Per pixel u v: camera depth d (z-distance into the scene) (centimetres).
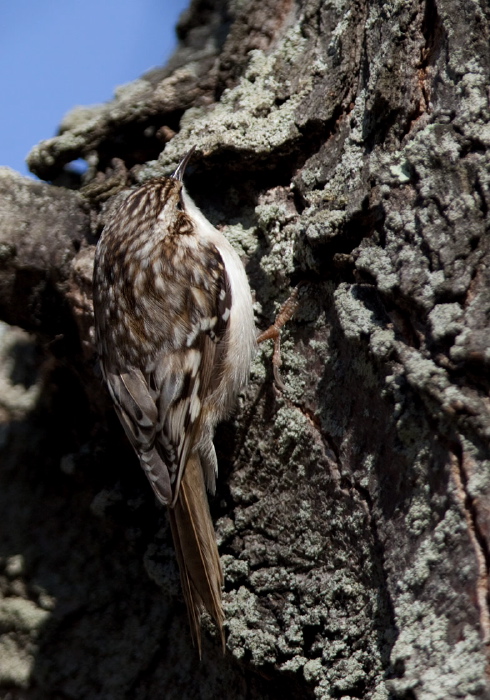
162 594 287
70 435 289
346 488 282
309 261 284
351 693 281
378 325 281
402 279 280
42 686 287
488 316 279
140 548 287
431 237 280
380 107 283
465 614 278
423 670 278
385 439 281
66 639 287
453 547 278
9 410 290
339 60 285
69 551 288
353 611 281
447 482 279
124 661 287
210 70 288
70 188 289
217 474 285
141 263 287
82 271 288
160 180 287
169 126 288
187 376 287
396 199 281
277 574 283
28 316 289
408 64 283
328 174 284
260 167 286
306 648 282
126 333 287
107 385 287
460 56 281
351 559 282
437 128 281
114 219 287
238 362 285
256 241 286
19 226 288
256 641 283
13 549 288
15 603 288
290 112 286
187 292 287
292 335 284
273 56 287
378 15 284
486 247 279
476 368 279
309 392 284
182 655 286
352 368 282
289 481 284
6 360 290
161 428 286
